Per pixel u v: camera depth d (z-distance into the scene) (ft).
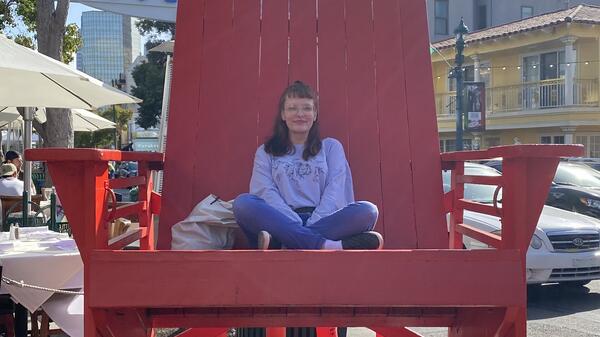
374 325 10.16
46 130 33.86
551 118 79.25
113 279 8.29
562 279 25.26
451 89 91.76
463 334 10.21
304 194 11.60
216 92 13.32
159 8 31.96
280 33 13.76
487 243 9.93
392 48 13.79
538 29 77.87
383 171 13.04
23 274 15.06
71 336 15.23
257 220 10.16
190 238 10.86
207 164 12.91
